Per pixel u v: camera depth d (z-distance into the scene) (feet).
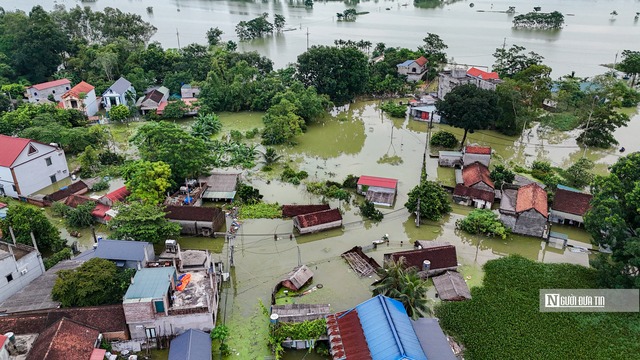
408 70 385.09
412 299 128.26
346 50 332.60
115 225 160.97
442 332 123.13
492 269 157.07
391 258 151.43
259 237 178.09
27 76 359.05
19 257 141.18
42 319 121.70
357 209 199.41
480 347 124.06
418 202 184.24
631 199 144.66
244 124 304.71
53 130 246.68
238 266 161.27
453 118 256.73
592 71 422.00
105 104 315.58
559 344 125.59
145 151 219.20
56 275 141.59
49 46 358.64
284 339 123.75
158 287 124.26
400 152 259.60
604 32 630.74
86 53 372.79
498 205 200.85
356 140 278.05
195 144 208.95
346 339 119.03
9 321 120.88
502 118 282.56
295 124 272.31
